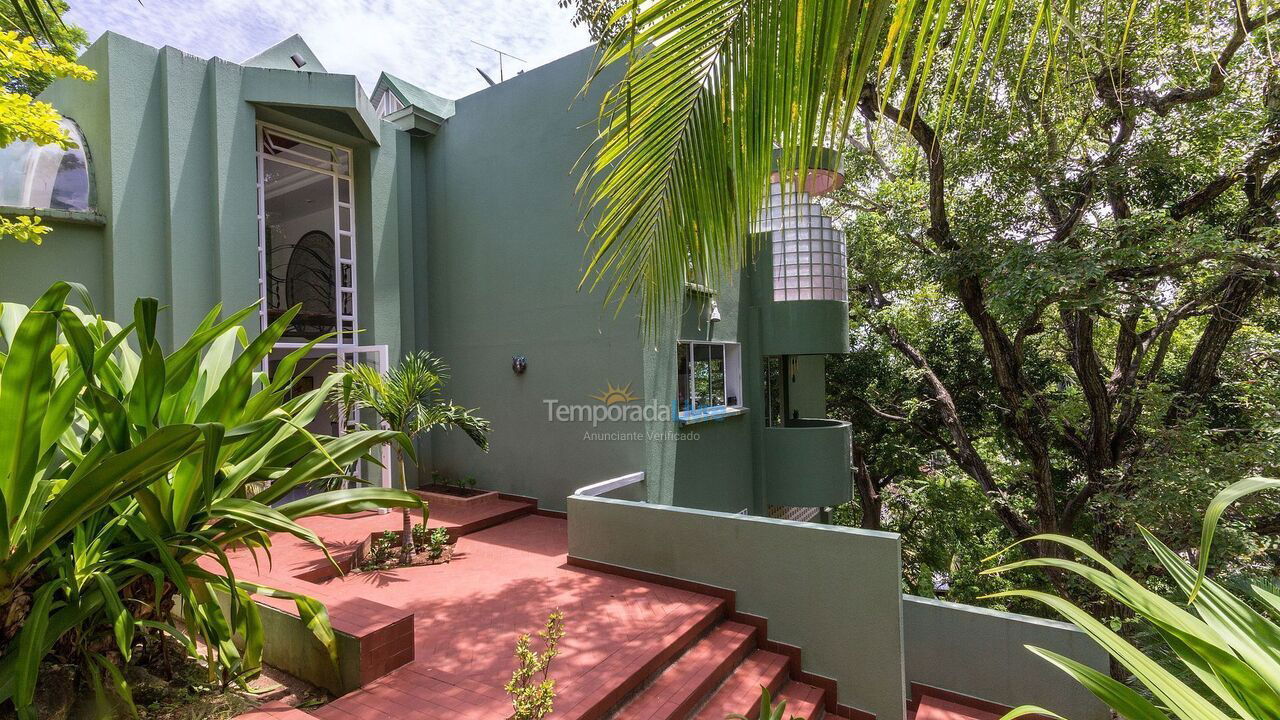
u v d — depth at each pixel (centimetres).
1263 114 735
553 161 803
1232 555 806
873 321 1415
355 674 354
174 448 217
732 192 174
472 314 891
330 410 751
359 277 837
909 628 568
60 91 696
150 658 316
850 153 1084
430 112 907
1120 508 876
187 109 658
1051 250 792
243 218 695
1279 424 818
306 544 629
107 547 273
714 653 457
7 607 233
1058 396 1194
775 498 1021
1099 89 750
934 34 117
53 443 236
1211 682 114
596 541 593
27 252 576
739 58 152
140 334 235
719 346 937
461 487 874
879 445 1648
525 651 329
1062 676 500
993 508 1199
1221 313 868
